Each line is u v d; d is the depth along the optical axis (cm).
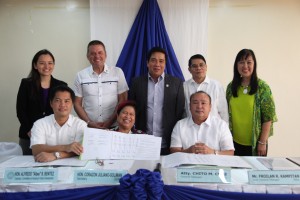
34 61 220
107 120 223
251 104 204
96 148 148
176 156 146
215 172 115
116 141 153
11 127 281
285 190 111
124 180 105
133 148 152
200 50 270
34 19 276
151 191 104
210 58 280
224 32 278
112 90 226
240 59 203
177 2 269
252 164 135
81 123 172
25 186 111
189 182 114
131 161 142
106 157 146
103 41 269
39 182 112
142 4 266
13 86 279
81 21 276
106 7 268
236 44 279
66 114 163
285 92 281
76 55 278
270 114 203
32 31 276
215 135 179
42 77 223
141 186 104
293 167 128
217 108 212
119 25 270
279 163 137
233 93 211
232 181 115
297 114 282
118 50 270
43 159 140
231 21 278
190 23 269
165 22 269
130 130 185
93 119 225
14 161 141
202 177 114
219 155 150
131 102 183
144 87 212
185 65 270
